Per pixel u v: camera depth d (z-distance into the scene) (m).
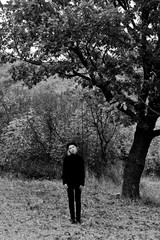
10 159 20.34
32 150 20.55
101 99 14.58
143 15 13.03
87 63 13.15
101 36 11.73
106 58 12.71
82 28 10.98
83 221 9.62
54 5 11.95
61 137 20.12
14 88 28.78
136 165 14.38
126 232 8.60
